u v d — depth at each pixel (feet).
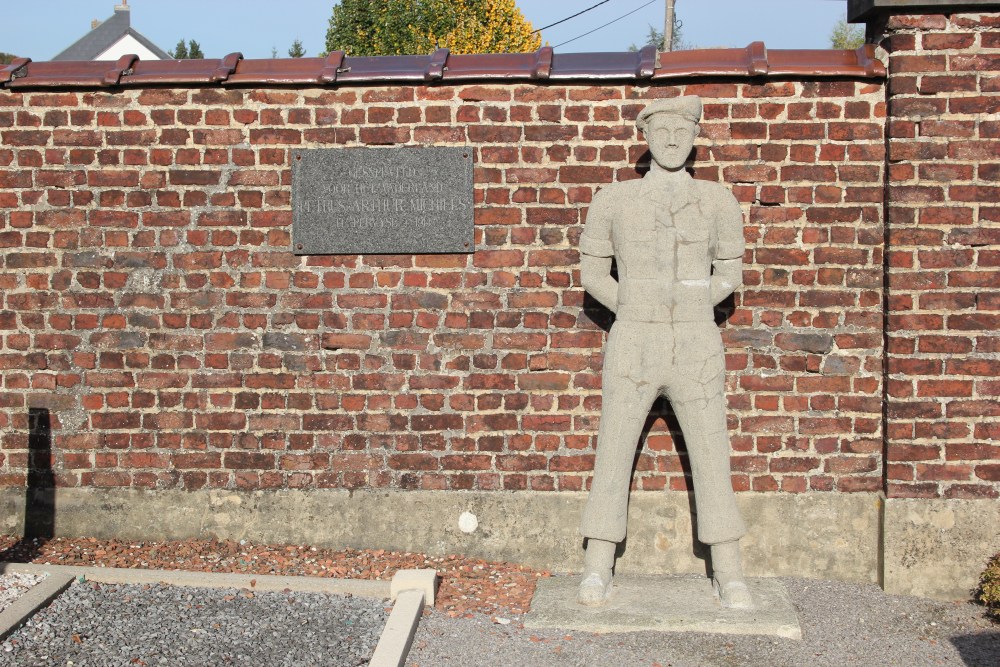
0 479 20.07
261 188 19.33
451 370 19.38
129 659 14.64
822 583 18.84
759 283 18.80
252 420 19.69
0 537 20.07
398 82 18.93
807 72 18.19
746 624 16.53
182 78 19.04
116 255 19.56
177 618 16.07
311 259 19.39
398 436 19.56
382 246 19.19
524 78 18.69
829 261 18.66
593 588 17.30
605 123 18.80
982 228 17.87
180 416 19.76
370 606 16.83
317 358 19.52
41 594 16.40
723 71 18.31
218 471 19.84
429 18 71.56
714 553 17.44
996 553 18.15
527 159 18.98
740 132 18.58
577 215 18.98
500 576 18.92
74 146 19.43
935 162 17.85
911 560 18.33
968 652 16.12
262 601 16.85
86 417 19.88
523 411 19.36
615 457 17.24
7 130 19.44
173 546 19.75
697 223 16.71
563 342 19.19
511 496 19.48
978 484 18.16
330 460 19.67
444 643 15.90
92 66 19.71
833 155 18.49
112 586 17.34
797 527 19.03
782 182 18.61
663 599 17.49
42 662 14.46
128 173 19.42
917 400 18.16
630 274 16.94
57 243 19.57
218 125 19.25
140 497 19.95
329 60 19.22
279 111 19.19
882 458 18.76
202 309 19.57
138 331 19.66
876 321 18.66
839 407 18.84
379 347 19.43
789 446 18.98
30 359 19.80
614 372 17.10
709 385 16.90
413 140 19.10
